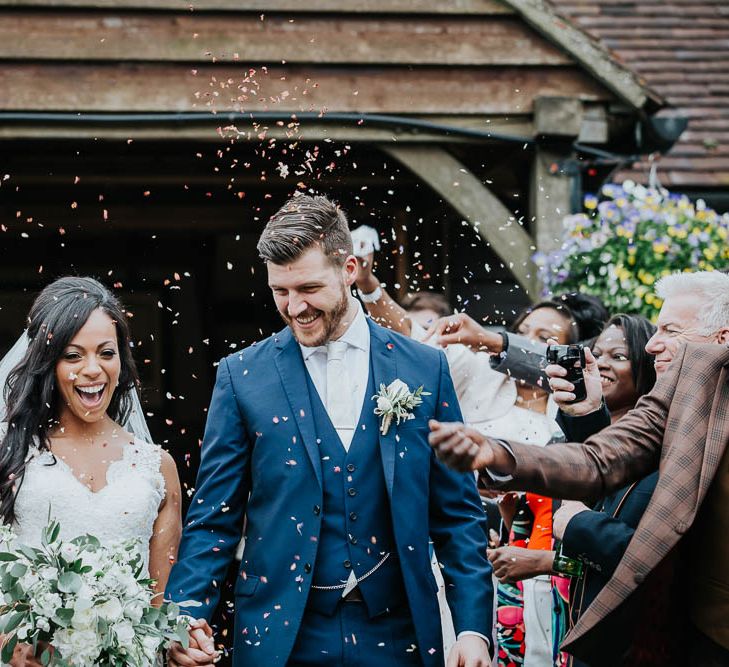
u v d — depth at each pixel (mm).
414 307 5262
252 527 3146
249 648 3045
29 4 6012
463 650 2977
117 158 7715
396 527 3074
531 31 6387
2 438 3279
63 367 3250
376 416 3168
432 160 6375
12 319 8492
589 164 6730
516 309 8109
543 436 4109
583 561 3049
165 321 8938
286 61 6199
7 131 6031
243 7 6156
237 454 3172
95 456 3350
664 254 6238
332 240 3080
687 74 8781
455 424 2402
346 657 3016
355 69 6289
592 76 6434
